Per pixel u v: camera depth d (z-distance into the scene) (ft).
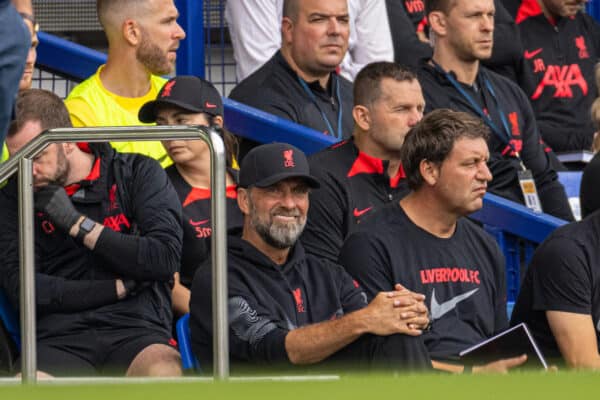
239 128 82.38
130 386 28.86
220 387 28.91
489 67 104.12
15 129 62.59
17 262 60.75
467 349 60.39
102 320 61.05
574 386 29.89
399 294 56.34
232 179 72.43
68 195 61.98
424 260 65.36
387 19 100.48
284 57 86.94
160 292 62.64
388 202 74.64
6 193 61.62
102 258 60.44
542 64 105.91
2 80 44.42
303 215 60.95
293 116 85.56
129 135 51.65
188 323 59.57
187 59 101.24
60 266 61.67
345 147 75.46
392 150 74.74
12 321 60.54
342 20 86.38
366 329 55.77
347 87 89.66
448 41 90.43
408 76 75.20
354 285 62.34
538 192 91.76
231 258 59.77
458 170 65.21
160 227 61.87
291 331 57.16
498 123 90.48
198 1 101.35
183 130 51.11
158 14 78.48
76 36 109.60
